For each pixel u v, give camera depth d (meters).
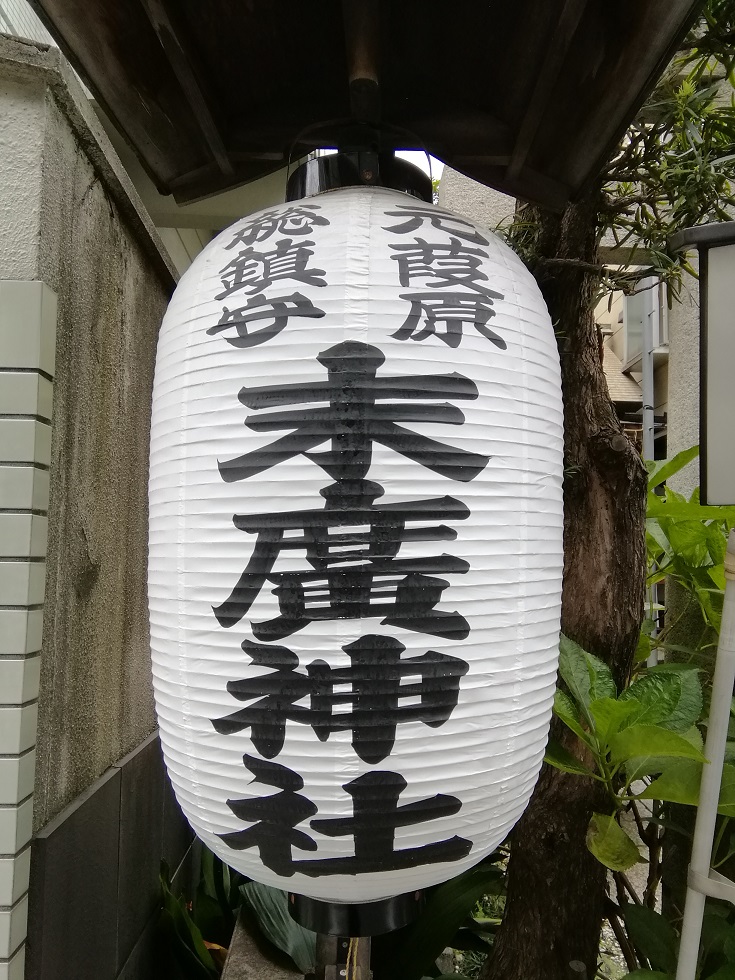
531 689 1.04
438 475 0.95
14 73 1.38
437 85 1.57
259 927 2.12
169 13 1.22
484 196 3.22
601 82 1.29
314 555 0.93
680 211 1.60
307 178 1.37
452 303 1.02
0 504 1.35
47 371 1.41
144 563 2.34
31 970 1.35
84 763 1.72
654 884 1.89
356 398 0.95
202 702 1.00
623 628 1.71
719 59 1.50
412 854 1.01
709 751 1.30
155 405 1.15
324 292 1.00
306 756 0.95
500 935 1.79
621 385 4.60
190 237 4.23
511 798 1.07
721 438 1.21
